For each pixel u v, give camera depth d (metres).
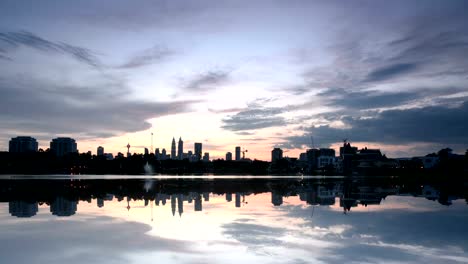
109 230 24.78
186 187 77.00
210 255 18.12
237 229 25.00
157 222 28.03
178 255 18.09
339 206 39.75
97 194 55.38
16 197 49.47
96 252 18.70
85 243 20.72
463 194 59.72
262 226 26.23
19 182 98.81
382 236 22.66
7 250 19.12
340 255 18.11
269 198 49.75
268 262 16.92
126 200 45.81
